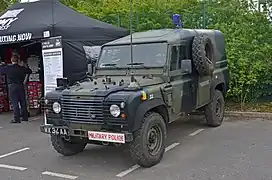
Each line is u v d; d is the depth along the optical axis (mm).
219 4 11797
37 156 6551
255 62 9805
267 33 10383
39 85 11219
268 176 5125
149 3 13555
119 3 14445
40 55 11148
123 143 5277
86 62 9078
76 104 5469
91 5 15906
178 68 6578
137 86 5398
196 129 8086
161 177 5227
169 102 6023
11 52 11844
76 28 9203
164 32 7160
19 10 10352
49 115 5848
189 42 7055
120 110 5105
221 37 8656
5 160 6398
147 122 5449
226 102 10531
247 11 11109
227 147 6602
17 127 9297
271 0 10789
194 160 5930
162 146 5820
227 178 5102
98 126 5316
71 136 5707
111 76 6555
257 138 7156
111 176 5355
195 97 7039
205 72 6887
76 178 5344
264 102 10422
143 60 6488
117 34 10305
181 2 12992
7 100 11891
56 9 9914
